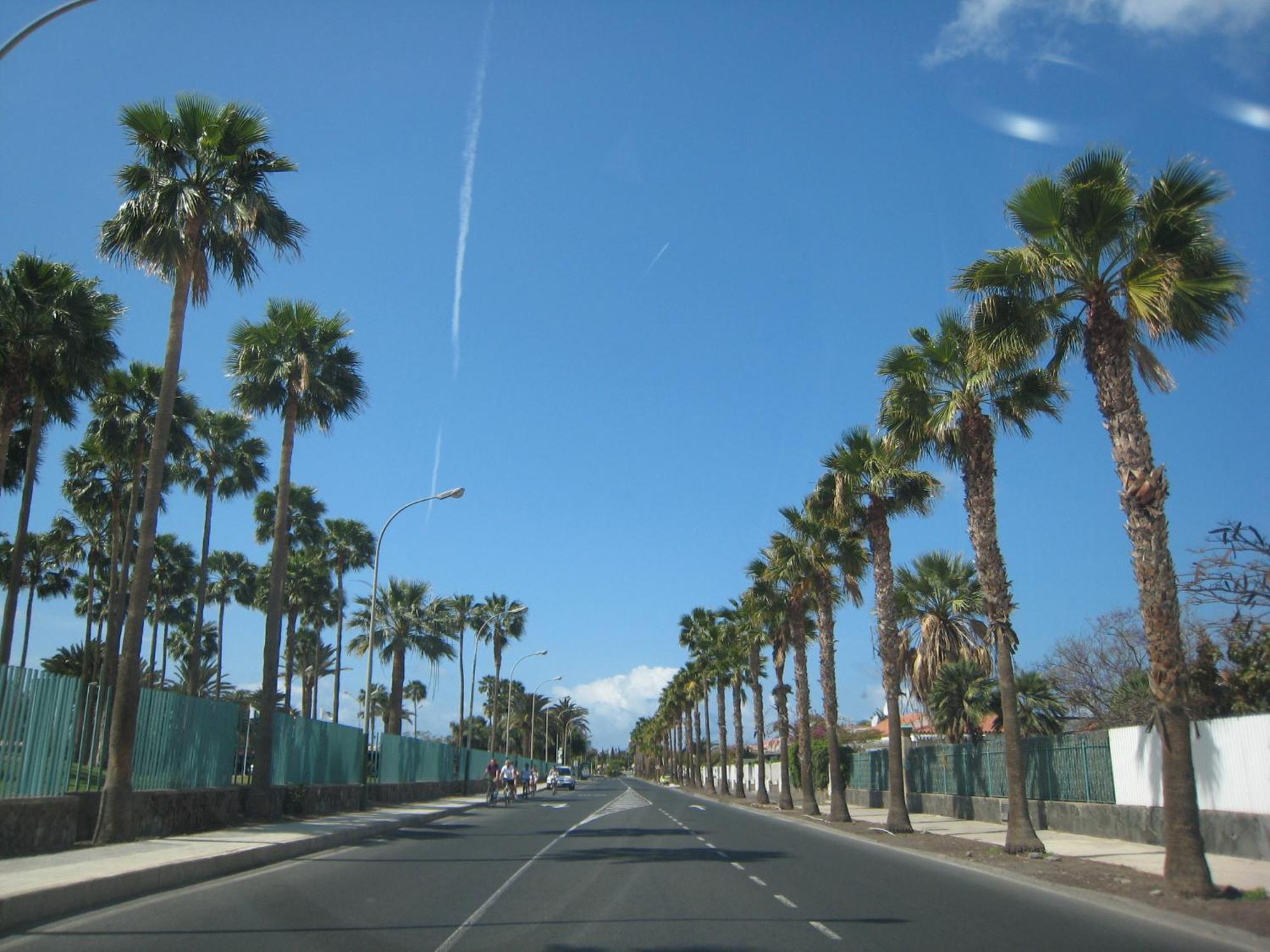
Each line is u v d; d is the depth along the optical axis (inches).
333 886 553.6
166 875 545.6
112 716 715.4
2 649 989.8
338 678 2044.8
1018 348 634.8
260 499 1988.2
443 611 2445.9
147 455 1341.0
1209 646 868.0
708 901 502.0
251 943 374.9
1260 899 475.2
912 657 1419.8
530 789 2201.0
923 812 1376.7
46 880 473.1
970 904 504.4
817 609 1357.0
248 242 829.2
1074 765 962.7
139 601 733.3
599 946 374.0
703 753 4242.1
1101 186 558.9
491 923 426.6
